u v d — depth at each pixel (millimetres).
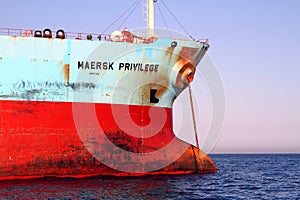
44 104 20562
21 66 20281
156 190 18391
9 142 19812
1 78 20016
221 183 22266
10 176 19703
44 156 20203
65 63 20812
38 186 18375
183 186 20000
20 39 20281
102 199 16172
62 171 20422
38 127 20312
